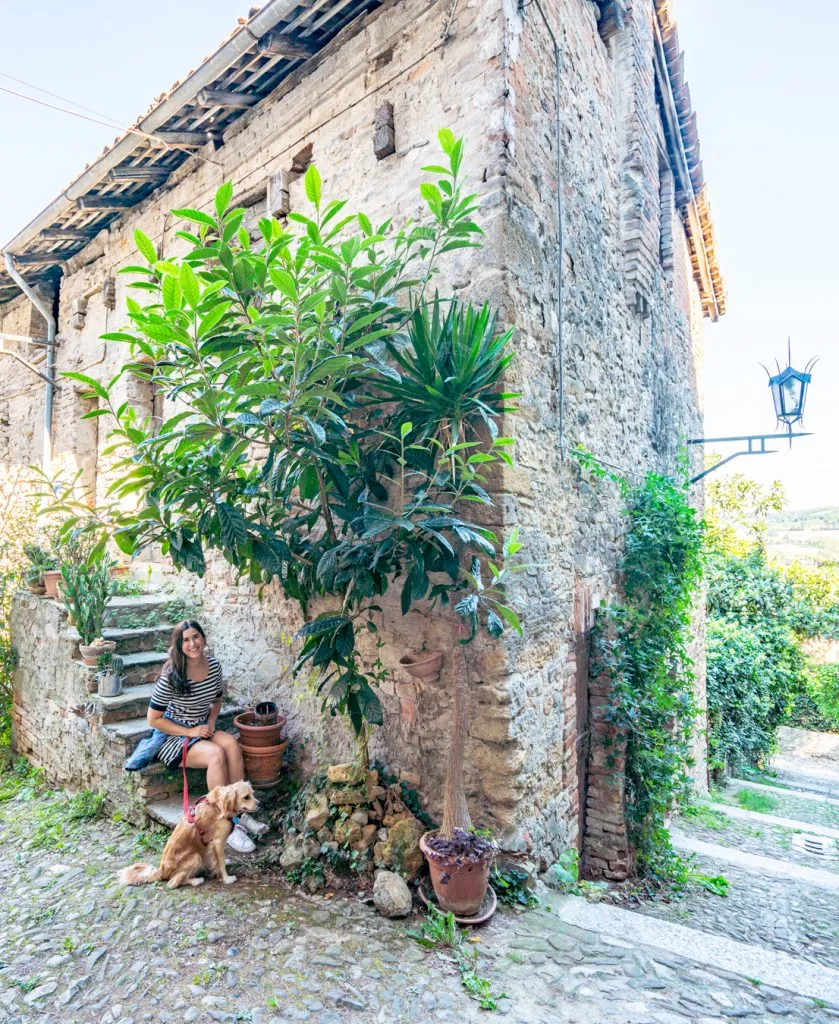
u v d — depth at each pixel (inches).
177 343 108.8
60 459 294.2
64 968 100.6
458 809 115.4
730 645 422.0
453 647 125.2
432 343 122.3
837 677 612.4
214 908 116.2
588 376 177.6
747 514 620.7
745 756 447.2
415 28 152.2
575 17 180.7
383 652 146.1
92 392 282.8
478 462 123.4
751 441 259.6
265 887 124.1
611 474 188.7
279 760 159.9
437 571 130.8
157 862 135.6
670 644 208.2
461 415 123.9
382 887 114.3
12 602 228.8
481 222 134.1
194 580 208.4
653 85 250.4
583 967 102.4
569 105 171.5
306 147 179.5
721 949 111.5
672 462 273.0
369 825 128.9
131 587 218.2
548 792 143.7
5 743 220.7
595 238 188.2
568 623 159.9
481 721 127.1
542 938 110.7
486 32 137.3
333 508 133.0
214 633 196.9
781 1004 95.7
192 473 127.3
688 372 322.0
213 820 128.1
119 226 266.1
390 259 151.6
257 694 178.9
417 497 117.8
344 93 168.7
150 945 105.4
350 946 104.5
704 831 256.7
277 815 151.6
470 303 128.3
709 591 506.0
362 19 165.5
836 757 565.3
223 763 147.3
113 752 162.4
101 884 127.3
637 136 217.9
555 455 154.3
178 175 230.7
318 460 123.6
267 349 115.6
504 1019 88.3
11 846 151.1
